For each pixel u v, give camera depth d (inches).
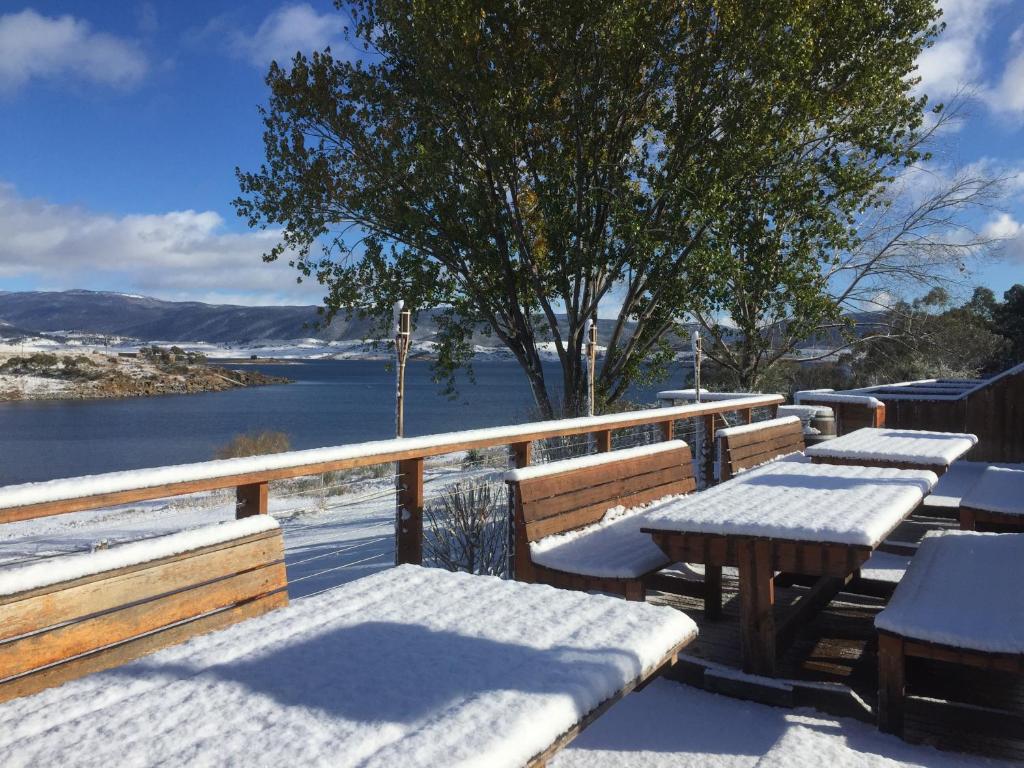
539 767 50.4
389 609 73.9
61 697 55.5
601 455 193.3
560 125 596.1
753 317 709.3
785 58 541.0
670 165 600.7
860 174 637.9
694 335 308.7
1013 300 1446.9
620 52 563.5
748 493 157.1
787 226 644.1
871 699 134.3
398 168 603.2
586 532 177.8
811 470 186.1
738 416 383.6
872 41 616.1
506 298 676.1
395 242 653.3
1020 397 398.6
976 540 165.9
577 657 61.5
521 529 159.5
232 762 45.9
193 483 96.3
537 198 633.6
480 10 561.9
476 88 572.1
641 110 626.5
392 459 135.8
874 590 190.2
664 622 69.9
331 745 47.8
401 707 53.1
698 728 122.2
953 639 114.5
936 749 116.1
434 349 681.0
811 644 160.2
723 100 571.2
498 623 69.6
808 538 125.5
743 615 136.3
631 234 580.7
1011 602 124.6
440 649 63.4
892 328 871.7
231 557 92.4
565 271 612.7
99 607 78.2
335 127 637.9
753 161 578.6
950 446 233.0
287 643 65.2
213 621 89.1
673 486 224.7
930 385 524.7
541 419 664.4
